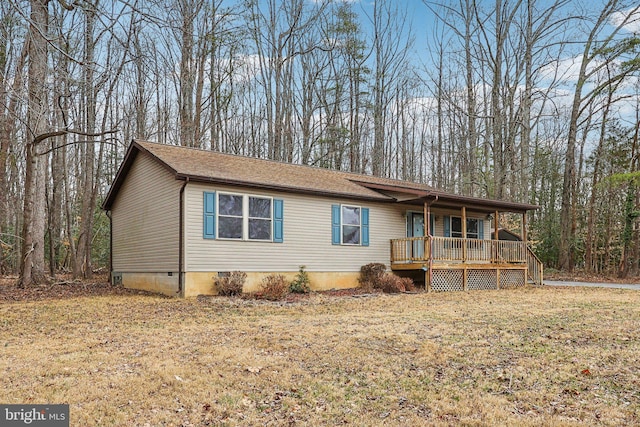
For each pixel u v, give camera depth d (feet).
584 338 23.94
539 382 16.71
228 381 16.38
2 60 46.34
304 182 50.42
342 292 48.14
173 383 16.05
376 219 56.18
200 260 41.70
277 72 95.14
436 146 130.21
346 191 52.54
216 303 37.06
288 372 17.57
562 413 13.89
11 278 65.26
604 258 102.89
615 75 85.61
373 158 113.39
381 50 111.65
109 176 91.40
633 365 18.74
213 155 51.55
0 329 26.11
